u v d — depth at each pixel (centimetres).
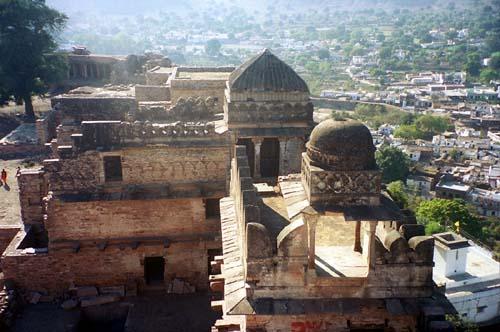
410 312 1722
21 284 3131
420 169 9912
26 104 7712
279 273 1730
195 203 3094
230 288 1795
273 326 1759
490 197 8444
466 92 18488
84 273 3142
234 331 1950
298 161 3159
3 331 2877
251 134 3039
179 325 2920
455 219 6462
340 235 2083
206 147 2984
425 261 1745
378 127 14000
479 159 10850
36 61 7294
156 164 2998
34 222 3550
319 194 1720
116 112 3719
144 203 3061
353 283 1752
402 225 1834
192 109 3541
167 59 6844
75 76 8819
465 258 3984
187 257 3178
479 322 3866
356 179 1717
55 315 3027
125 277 3177
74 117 3719
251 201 1888
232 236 2130
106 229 3081
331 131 1730
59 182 2977
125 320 3069
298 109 3105
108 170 3066
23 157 6000
